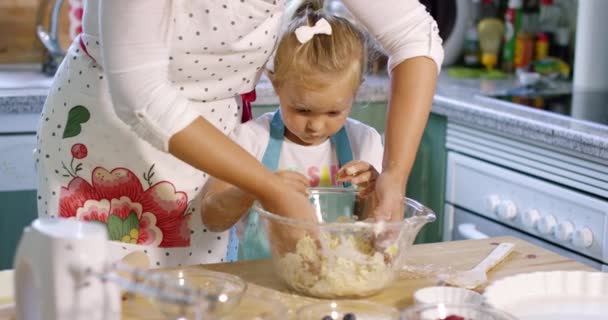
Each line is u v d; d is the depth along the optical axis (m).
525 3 2.72
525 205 1.98
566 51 2.66
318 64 1.37
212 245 1.52
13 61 2.66
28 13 2.65
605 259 1.76
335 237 1.10
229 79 1.42
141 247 1.48
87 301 0.87
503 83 2.51
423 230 2.36
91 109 1.41
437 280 1.17
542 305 1.09
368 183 1.33
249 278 1.19
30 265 0.88
